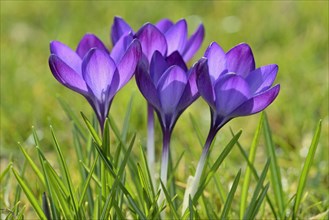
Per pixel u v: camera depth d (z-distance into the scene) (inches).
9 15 75.2
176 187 38.9
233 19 72.3
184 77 34.3
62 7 78.6
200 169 35.1
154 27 35.4
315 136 35.9
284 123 48.0
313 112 47.9
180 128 46.8
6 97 51.3
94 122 38.7
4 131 46.8
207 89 33.7
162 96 34.6
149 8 76.5
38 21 74.4
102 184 35.4
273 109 49.4
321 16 70.1
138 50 33.9
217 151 44.6
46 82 53.7
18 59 59.2
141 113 47.6
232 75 33.4
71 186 35.5
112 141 44.6
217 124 34.4
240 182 41.0
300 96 50.9
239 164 44.7
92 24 71.5
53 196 36.0
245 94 33.7
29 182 41.8
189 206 34.8
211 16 74.4
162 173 35.6
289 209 39.9
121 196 35.9
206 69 33.4
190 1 78.2
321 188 40.6
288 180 41.8
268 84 34.0
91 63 34.2
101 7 77.3
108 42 66.7
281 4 76.4
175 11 74.4
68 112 39.3
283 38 66.2
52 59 34.0
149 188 36.5
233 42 65.4
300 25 69.9
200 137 39.2
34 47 64.9
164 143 35.4
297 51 60.4
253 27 68.2
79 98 50.9
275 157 38.0
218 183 38.3
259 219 39.6
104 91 34.7
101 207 35.9
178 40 36.3
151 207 35.3
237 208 39.9
